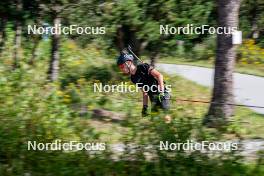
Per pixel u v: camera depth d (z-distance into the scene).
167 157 8.25
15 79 10.20
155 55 21.75
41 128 8.77
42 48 19.45
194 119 8.82
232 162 8.23
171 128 8.33
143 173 8.12
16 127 8.77
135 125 8.36
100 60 22.69
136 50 22.70
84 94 13.59
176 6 20.16
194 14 20.48
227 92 12.71
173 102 10.53
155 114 8.41
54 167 8.16
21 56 17.75
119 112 13.64
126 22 19.23
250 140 10.63
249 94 20.12
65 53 21.03
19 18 16.72
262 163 8.42
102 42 23.52
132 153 8.34
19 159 8.48
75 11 16.88
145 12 19.64
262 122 13.68
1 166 8.34
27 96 9.55
